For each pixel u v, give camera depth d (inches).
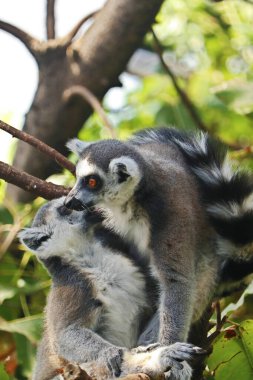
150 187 462.9
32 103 618.5
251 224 464.8
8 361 494.6
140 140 515.5
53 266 480.4
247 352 441.7
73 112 608.7
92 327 466.6
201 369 450.0
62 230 481.7
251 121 710.5
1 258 536.7
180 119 681.6
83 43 609.3
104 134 698.8
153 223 459.2
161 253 452.4
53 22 629.6
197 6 770.8
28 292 526.6
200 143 491.8
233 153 579.2
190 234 454.0
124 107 764.0
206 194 475.8
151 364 414.9
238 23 775.7
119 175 463.8
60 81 609.6
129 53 605.9
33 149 608.4
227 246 466.6
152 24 603.8
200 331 456.4
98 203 473.4
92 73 609.3
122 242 479.5
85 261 476.7
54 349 459.8
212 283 462.9
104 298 467.5
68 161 483.2
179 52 786.8
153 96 749.3
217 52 785.6
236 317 466.9
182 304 441.4
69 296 466.6
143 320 473.1
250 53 783.7
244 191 471.5
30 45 613.0
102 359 437.1
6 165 463.2
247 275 470.3
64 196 481.4
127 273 472.4
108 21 600.4
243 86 650.8
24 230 489.7
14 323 491.8
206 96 723.4
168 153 492.7
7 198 564.4
